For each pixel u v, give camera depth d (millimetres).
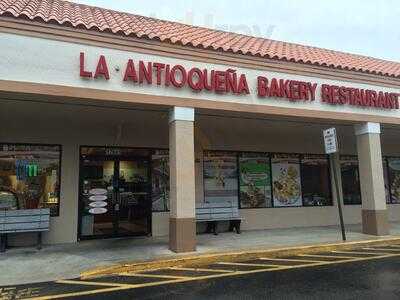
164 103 9609
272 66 11078
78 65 8875
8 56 8312
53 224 11406
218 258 9078
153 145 12969
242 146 14312
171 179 9875
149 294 6480
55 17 9312
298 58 11648
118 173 12438
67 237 11500
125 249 10109
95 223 11984
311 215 15141
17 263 8703
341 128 13734
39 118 11305
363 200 12570
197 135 13562
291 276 7531
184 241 9523
